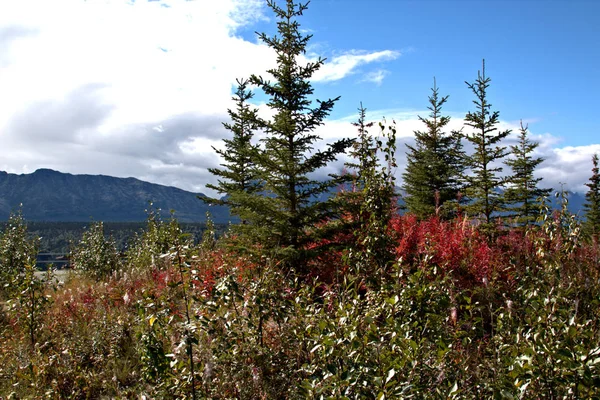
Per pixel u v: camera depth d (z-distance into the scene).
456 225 10.20
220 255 9.01
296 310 4.64
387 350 3.31
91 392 5.68
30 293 7.35
